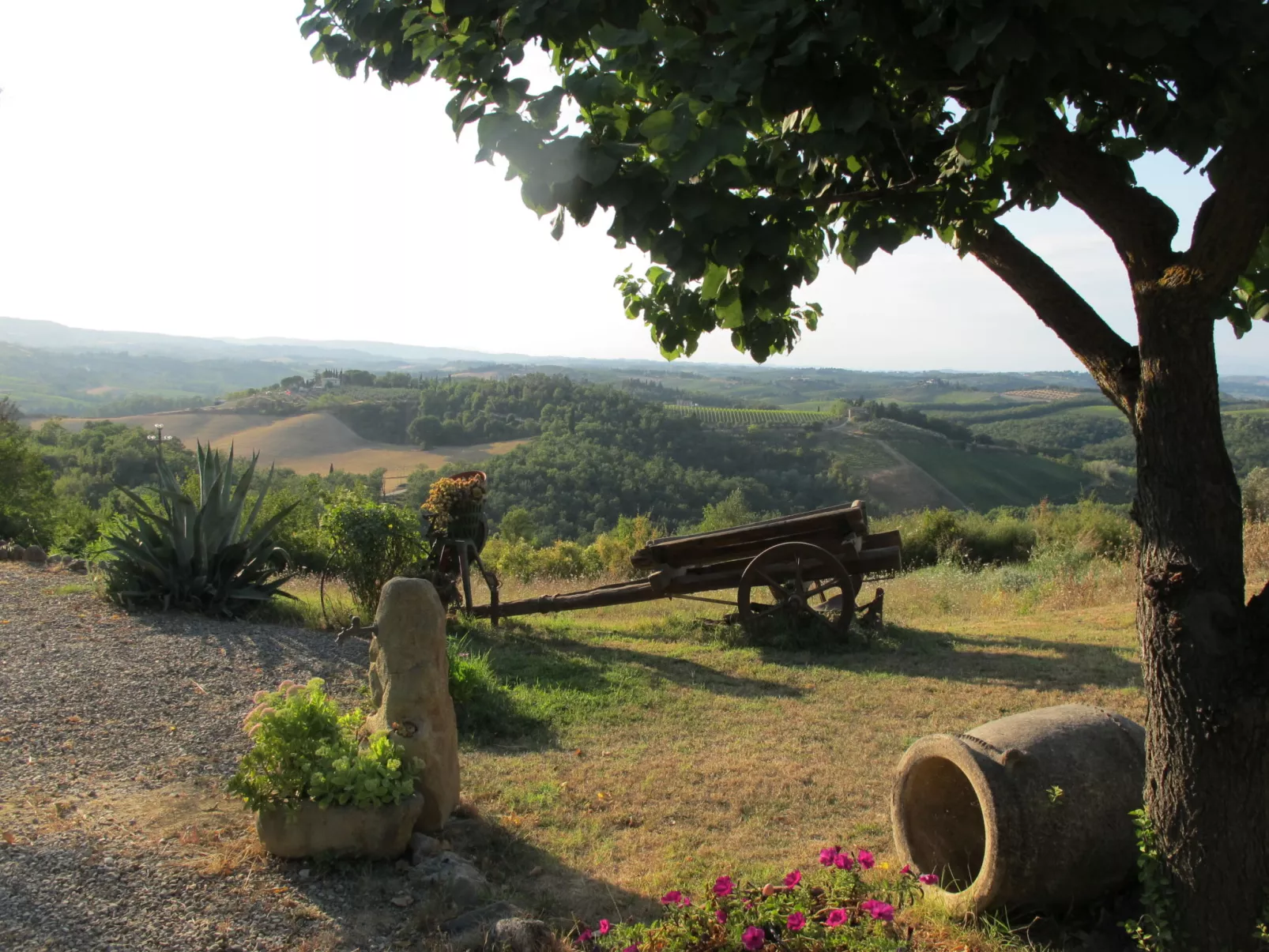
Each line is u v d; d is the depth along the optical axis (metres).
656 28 2.48
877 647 9.59
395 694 4.67
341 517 9.92
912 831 4.25
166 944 3.44
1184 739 3.21
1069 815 3.70
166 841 4.33
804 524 10.10
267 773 4.24
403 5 3.29
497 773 5.87
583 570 21.20
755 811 5.32
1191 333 3.09
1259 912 3.16
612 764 6.10
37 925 3.44
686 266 2.48
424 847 4.41
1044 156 3.24
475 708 6.91
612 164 2.36
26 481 15.65
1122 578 13.66
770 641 9.83
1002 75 2.38
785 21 2.46
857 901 3.56
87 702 6.44
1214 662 3.14
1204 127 2.79
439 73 2.96
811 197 3.21
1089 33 2.35
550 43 3.12
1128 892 3.93
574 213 2.54
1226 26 2.42
